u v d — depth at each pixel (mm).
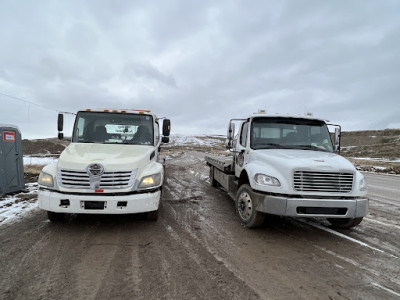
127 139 5777
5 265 3119
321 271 3232
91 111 5926
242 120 6066
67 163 4273
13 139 7074
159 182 4609
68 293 2572
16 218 4941
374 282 3000
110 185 4242
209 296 2590
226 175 6629
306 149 5344
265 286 2828
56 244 3773
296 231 4746
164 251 3633
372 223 5445
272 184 4242
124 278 2885
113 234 4234
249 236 4371
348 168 4246
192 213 5633
